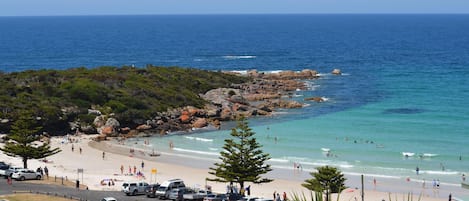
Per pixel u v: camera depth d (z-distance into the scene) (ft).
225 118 459.32
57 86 470.39
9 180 232.32
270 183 277.85
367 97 541.75
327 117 454.81
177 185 227.81
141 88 492.54
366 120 438.81
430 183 278.05
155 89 499.92
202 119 442.91
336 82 644.69
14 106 404.36
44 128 403.54
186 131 425.28
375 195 255.09
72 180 264.11
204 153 352.69
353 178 287.69
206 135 408.46
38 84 468.75
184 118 442.50
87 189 236.84
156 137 405.39
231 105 493.36
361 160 323.78
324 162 320.09
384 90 581.12
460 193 260.01
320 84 629.10
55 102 433.48
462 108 479.41
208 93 531.91
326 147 356.79
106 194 225.15
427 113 461.78
